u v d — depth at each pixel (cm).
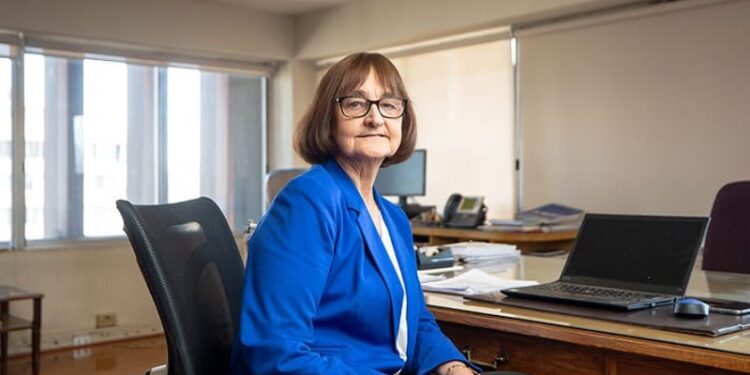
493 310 158
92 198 488
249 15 553
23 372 410
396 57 543
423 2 482
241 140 574
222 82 561
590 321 143
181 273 123
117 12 483
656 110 393
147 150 516
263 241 125
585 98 425
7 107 450
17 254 452
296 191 129
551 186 445
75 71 479
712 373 123
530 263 244
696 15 374
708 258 244
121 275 495
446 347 144
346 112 140
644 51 396
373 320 133
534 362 153
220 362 128
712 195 371
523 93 459
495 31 473
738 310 144
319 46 561
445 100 513
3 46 446
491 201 484
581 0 398
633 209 404
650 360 132
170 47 513
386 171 505
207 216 146
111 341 486
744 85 358
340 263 130
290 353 116
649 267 168
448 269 226
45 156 468
